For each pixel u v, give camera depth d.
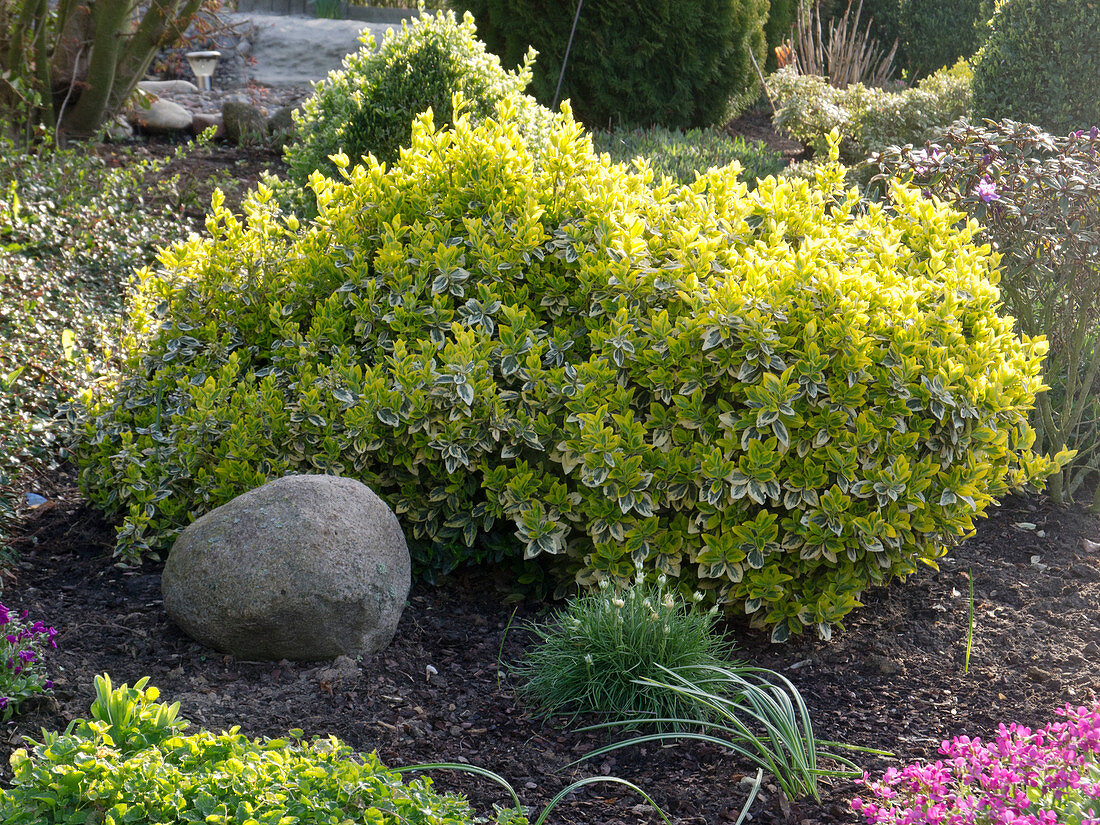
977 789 2.46
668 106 11.23
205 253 4.65
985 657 3.75
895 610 4.13
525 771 3.02
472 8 10.86
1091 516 5.07
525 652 3.69
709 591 3.89
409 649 3.65
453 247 4.13
